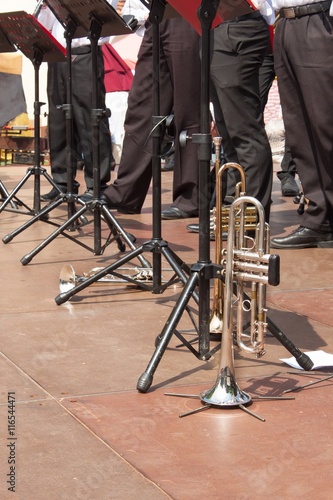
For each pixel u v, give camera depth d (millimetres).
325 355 6520
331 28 10008
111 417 5387
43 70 25812
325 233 10914
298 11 10188
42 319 7570
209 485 4488
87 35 10102
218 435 5129
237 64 10805
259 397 5719
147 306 8039
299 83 10375
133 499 4340
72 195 11281
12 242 11242
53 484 4484
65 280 8578
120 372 6215
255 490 4438
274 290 8703
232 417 5398
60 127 14891
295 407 5578
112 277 8953
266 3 10555
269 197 11250
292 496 4379
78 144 15141
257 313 5727
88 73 14312
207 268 6227
